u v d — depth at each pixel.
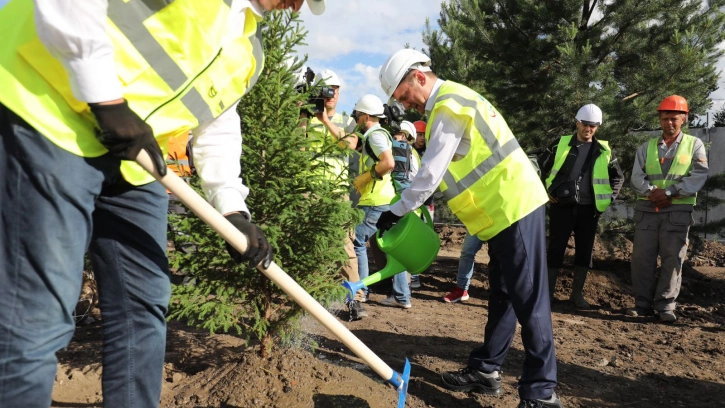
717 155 13.11
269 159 3.31
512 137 3.27
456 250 11.27
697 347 5.01
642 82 7.48
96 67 1.56
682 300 7.32
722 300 7.42
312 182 3.36
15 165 1.58
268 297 3.48
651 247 6.36
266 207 3.38
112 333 2.07
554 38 7.72
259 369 3.39
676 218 6.11
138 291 2.05
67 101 1.63
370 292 7.25
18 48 1.59
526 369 3.20
